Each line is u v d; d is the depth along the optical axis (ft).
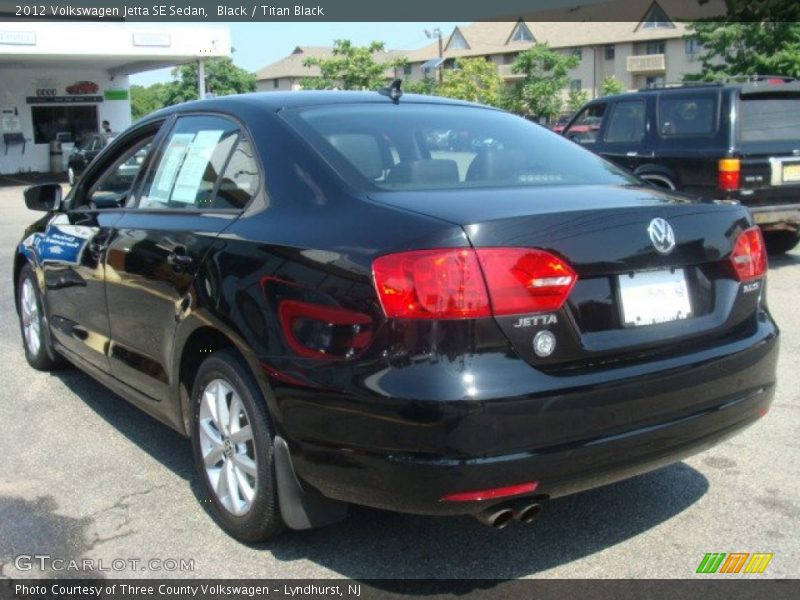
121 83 108.99
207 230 11.69
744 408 10.75
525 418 8.87
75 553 11.09
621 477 9.76
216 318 10.95
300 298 9.81
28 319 19.19
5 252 37.93
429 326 8.86
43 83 103.76
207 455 11.76
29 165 104.17
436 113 13.24
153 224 13.07
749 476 13.24
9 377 18.79
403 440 8.87
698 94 30.19
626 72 212.84
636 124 32.50
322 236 9.95
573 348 9.33
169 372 12.54
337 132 11.76
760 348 10.90
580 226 9.51
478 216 9.26
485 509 9.10
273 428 10.42
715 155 29.17
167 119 14.47
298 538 11.40
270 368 10.01
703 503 12.35
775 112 29.89
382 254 9.18
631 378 9.49
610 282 9.73
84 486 13.12
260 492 10.60
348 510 11.19
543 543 11.26
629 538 11.36
